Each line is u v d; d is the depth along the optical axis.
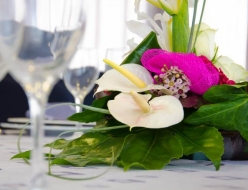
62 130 1.58
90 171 0.90
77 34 0.73
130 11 5.24
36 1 0.71
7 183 0.80
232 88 0.97
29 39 0.70
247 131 0.99
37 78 0.71
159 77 1.02
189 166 0.98
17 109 2.18
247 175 0.90
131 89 0.98
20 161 1.00
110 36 5.25
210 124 0.98
